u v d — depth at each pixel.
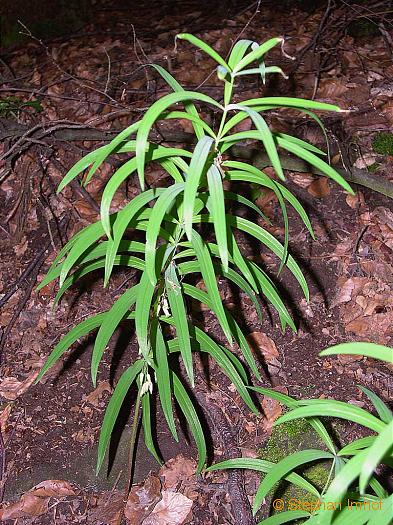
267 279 1.65
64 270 1.30
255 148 3.08
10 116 3.47
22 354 2.69
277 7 5.08
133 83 4.04
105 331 1.46
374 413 2.34
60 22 5.39
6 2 5.27
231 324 1.83
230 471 2.19
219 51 4.41
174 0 5.80
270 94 3.71
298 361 2.55
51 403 2.48
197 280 2.82
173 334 2.56
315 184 3.10
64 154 3.39
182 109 3.55
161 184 3.18
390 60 3.91
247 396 1.75
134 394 2.45
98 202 3.23
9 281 3.01
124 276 2.93
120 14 5.62
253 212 3.03
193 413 1.82
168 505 2.16
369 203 3.04
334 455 1.32
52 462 2.31
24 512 2.19
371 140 3.28
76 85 4.05
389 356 0.92
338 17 4.45
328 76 3.79
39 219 3.18
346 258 2.85
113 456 2.30
